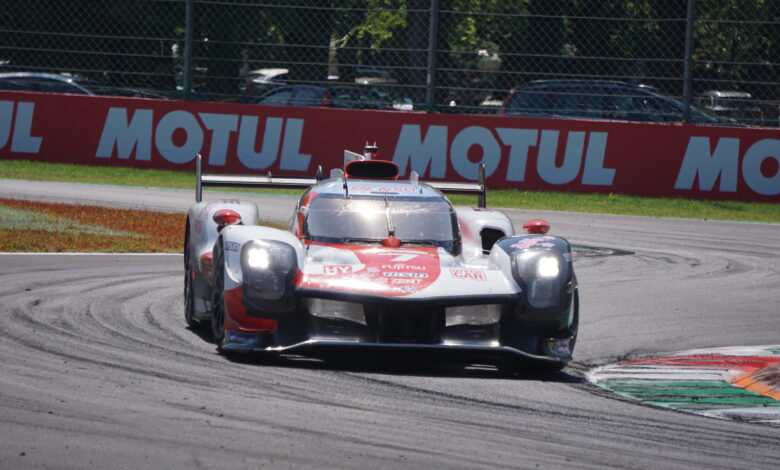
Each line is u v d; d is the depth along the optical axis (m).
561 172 53.88
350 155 28.91
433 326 19.81
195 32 65.38
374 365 20.23
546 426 16.20
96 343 20.97
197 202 26.31
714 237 43.47
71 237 36.12
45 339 21.00
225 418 15.53
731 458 14.84
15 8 64.12
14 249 33.44
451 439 15.09
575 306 21.30
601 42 65.62
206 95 60.03
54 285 27.80
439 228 23.17
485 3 72.62
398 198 23.98
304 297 19.75
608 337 24.92
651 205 51.47
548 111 54.88
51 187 49.19
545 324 20.42
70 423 14.80
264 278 19.59
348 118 54.22
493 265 21.34
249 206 24.50
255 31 66.50
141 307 25.53
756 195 53.12
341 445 14.43
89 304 25.44
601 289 31.59
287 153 54.59
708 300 30.31
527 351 20.42
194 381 17.95
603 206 50.72
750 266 36.84
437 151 53.91
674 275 34.50
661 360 22.48
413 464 13.73
